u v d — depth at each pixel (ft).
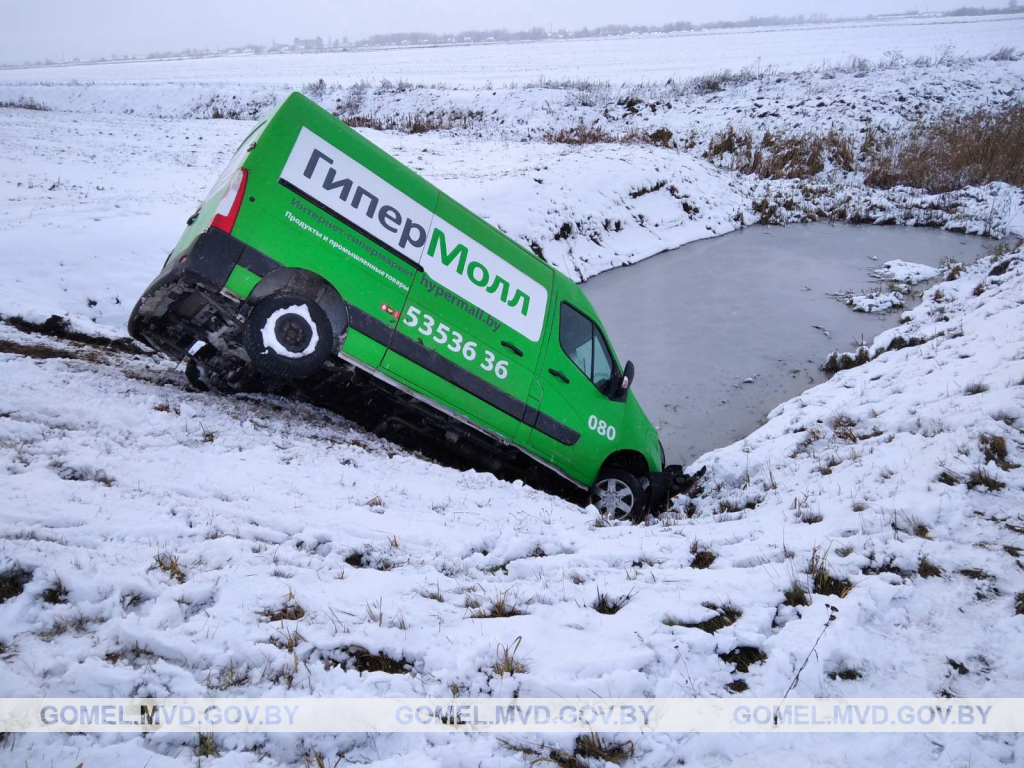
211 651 10.16
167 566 11.99
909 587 13.60
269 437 19.77
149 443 17.19
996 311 33.04
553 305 24.08
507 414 23.17
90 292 31.37
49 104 141.18
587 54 273.75
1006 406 20.26
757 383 36.01
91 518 12.87
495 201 54.70
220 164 70.23
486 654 11.07
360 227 20.48
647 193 68.44
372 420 25.18
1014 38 219.82
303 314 19.63
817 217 76.33
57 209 41.55
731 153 90.63
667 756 9.39
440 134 100.12
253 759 8.63
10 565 10.81
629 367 24.45
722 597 13.29
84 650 9.78
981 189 78.13
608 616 12.74
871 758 9.44
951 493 16.84
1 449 14.76
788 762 9.39
